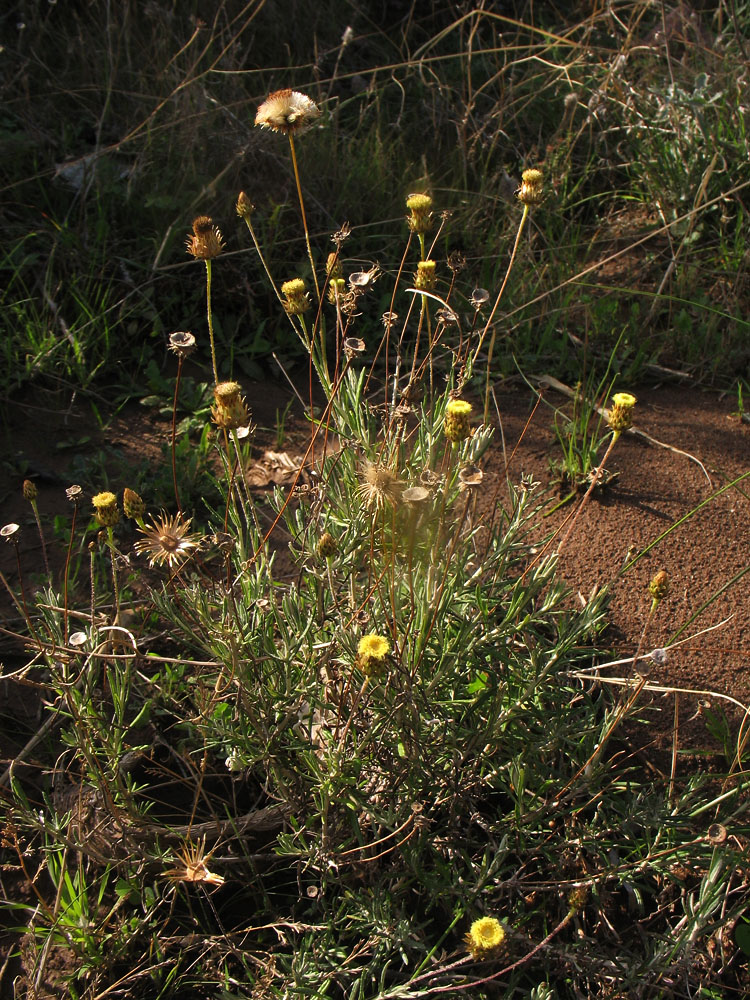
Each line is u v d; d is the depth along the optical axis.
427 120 1.18
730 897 0.59
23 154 1.01
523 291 0.94
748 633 0.69
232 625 0.53
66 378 0.85
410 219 0.60
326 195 1.00
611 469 0.80
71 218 0.96
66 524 0.74
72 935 0.55
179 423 0.83
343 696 0.56
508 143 1.15
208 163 0.99
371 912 0.55
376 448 0.62
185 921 0.58
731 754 0.63
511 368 0.89
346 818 0.58
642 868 0.56
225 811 0.62
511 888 0.57
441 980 0.55
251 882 0.58
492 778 0.59
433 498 0.54
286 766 0.57
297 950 0.55
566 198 1.05
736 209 1.04
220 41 1.18
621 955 0.56
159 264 0.92
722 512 0.77
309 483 0.64
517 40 1.26
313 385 0.88
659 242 1.05
